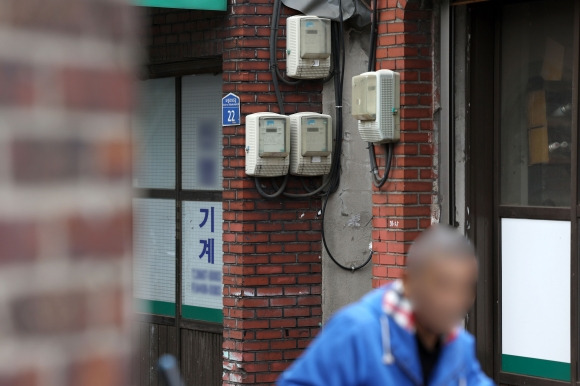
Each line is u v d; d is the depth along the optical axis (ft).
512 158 39.68
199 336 50.85
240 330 44.34
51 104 6.70
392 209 40.78
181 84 51.03
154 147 52.70
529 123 39.11
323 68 43.55
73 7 6.82
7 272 6.48
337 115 44.21
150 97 52.70
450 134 40.22
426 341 15.33
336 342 14.98
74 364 6.88
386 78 40.04
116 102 7.12
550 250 38.27
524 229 39.09
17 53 6.51
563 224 37.88
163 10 48.42
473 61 40.04
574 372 37.40
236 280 44.47
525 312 39.01
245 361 44.29
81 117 6.89
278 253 44.62
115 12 7.09
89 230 6.96
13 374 6.52
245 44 43.91
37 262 6.65
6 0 6.42
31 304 6.62
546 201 38.60
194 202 50.90
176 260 51.93
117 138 7.13
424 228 40.70
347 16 43.19
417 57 40.50
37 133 6.63
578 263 37.37
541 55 38.70
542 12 38.58
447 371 15.31
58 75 6.74
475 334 39.70
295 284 44.86
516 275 39.29
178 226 51.70
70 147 6.83
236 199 44.34
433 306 14.49
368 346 14.89
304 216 44.96
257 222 44.29
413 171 40.45
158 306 53.16
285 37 44.04
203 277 50.67
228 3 44.42
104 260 7.06
